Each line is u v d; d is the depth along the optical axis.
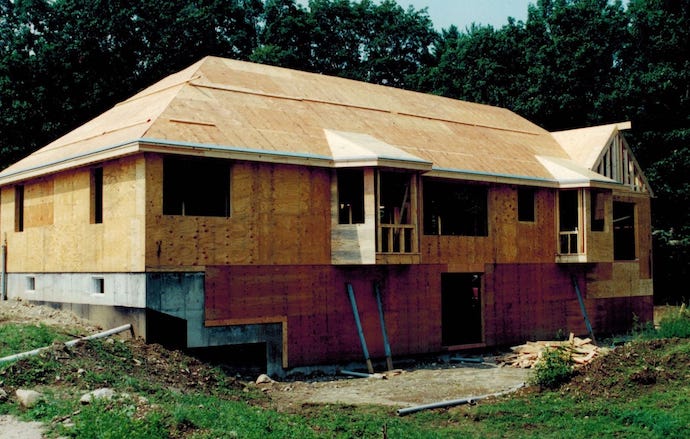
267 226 17.62
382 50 51.84
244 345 17.19
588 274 26.09
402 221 21.34
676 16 41.62
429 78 47.03
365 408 13.72
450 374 18.70
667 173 38.31
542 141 27.80
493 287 22.84
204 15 41.09
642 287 28.45
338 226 18.73
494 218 22.91
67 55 35.03
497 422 12.45
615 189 26.38
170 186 16.69
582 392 14.16
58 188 19.23
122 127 18.09
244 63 21.89
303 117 20.16
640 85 39.50
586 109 41.47
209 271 16.55
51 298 19.44
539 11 47.47
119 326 16.42
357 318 18.95
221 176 17.38
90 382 11.98
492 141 25.19
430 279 21.17
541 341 23.12
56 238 19.22
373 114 22.58
